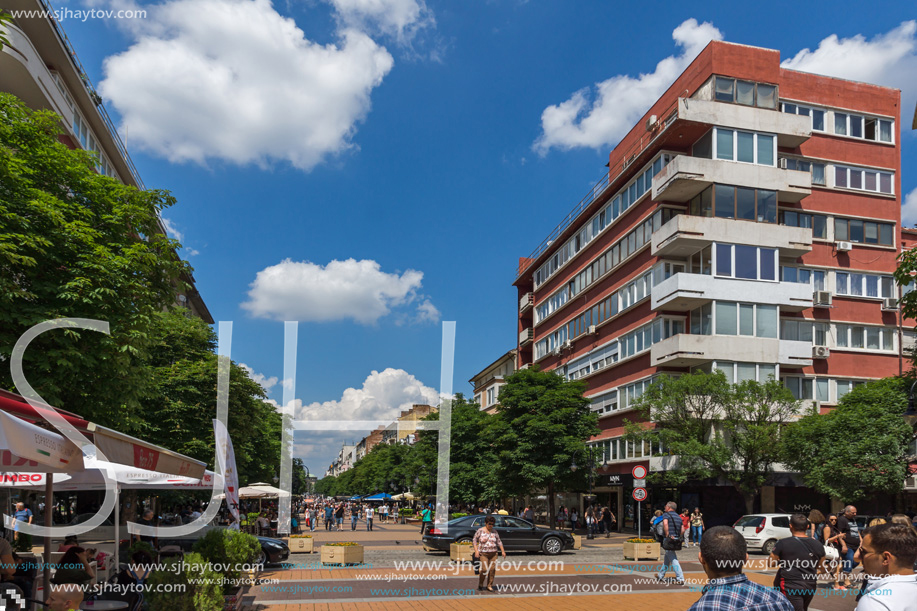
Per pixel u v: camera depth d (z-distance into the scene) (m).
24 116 13.27
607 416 42.88
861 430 27.94
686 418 31.56
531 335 60.94
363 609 12.09
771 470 31.81
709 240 35.38
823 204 39.91
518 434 37.59
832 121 40.94
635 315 40.34
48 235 12.02
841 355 38.16
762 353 35.16
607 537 36.03
